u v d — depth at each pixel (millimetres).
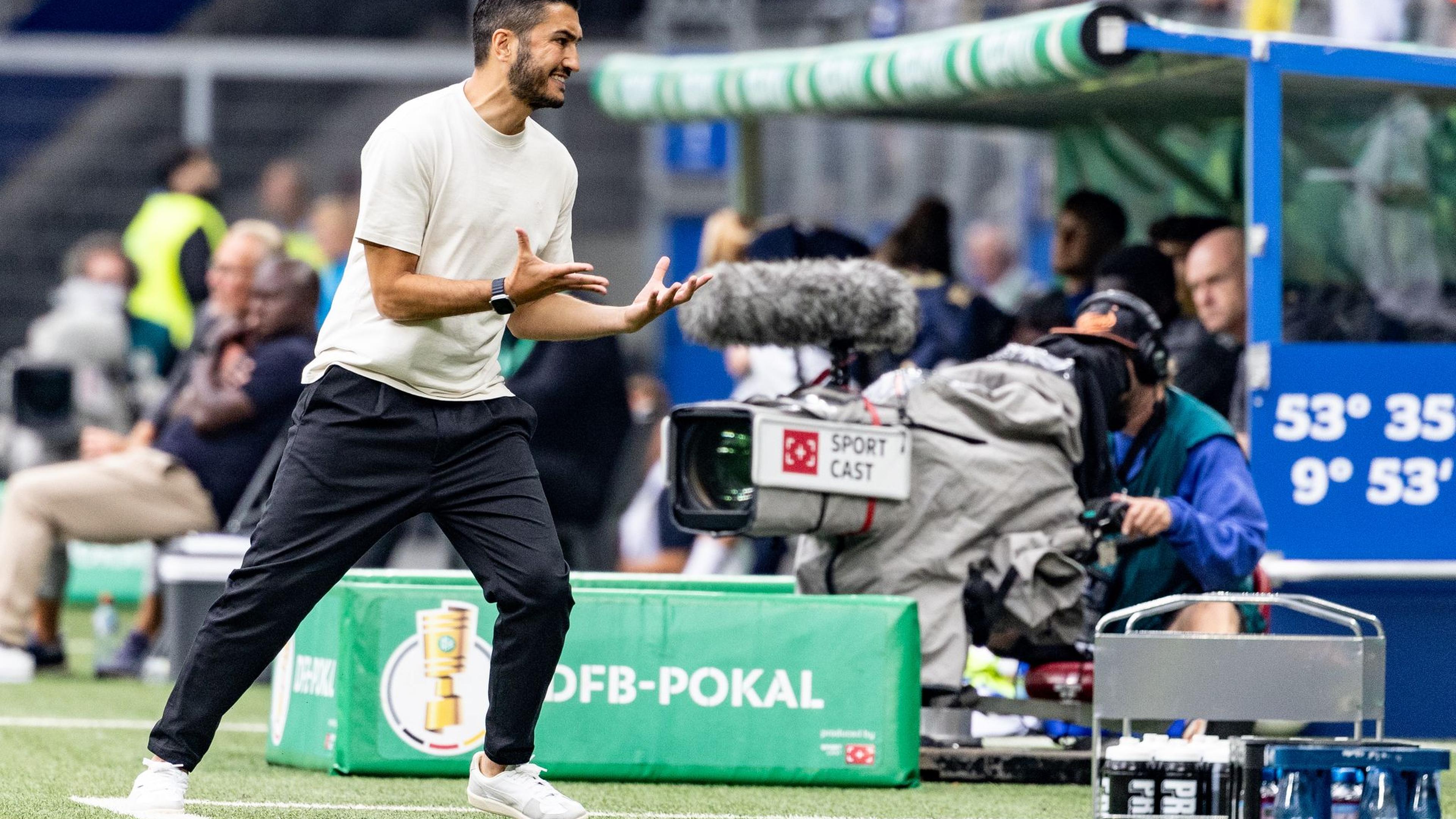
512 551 15086
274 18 49906
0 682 27891
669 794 17781
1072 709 19328
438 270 14891
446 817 16172
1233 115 27453
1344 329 21812
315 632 19109
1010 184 44500
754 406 18203
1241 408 23875
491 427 15211
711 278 15031
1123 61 21500
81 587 41656
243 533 28609
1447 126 22234
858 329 18953
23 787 17500
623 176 46750
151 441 30062
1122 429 19625
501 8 14773
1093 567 19234
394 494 15047
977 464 18516
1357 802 13906
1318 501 21047
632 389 38344
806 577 19250
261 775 18656
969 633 18891
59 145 46125
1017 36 22672
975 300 26406
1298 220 21734
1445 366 21281
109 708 24734
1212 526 18969
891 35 40625
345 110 46469
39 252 45969
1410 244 22062
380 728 18312
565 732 18375
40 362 33719
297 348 28797
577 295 30828
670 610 18469
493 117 14906
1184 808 14906
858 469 18188
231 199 45906
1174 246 25656
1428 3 31469
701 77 29641
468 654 18422
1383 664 15211
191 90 45625
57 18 48375
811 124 45781
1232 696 15062
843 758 18375
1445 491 21250
